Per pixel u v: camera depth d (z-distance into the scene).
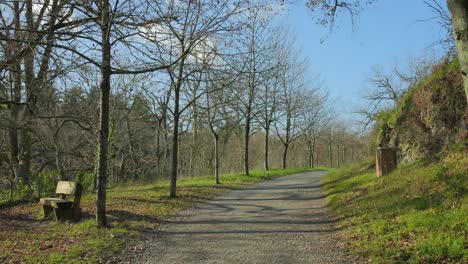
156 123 32.25
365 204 10.22
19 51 9.41
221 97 20.20
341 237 7.89
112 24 8.83
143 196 14.52
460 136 10.72
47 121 17.11
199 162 38.16
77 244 7.61
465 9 5.13
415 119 13.12
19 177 15.73
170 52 10.07
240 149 41.94
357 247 6.95
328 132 53.34
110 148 23.56
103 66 8.95
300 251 7.08
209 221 10.20
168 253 7.16
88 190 16.80
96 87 16.50
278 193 16.19
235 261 6.57
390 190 10.58
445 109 11.58
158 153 29.33
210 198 14.95
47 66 9.99
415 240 6.52
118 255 7.02
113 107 22.06
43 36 9.06
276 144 52.53
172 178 14.81
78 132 21.78
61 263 6.40
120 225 9.36
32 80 10.91
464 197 7.71
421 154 12.39
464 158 9.61
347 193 12.80
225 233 8.74
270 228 9.14
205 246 7.62
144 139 32.53
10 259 6.67
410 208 8.34
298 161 55.62
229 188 18.42
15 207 12.19
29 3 9.16
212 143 39.47
